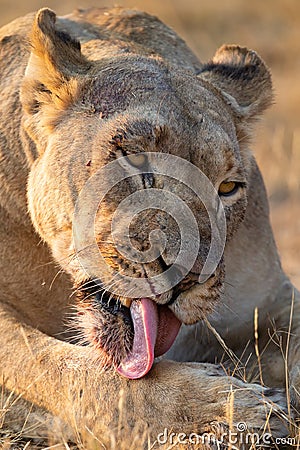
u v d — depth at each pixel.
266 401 6.90
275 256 9.20
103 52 8.59
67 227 7.39
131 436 6.86
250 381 8.03
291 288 9.16
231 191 7.59
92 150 7.33
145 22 9.76
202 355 8.68
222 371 7.21
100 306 7.06
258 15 27.73
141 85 7.57
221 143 7.36
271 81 8.86
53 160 7.54
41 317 8.39
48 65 7.84
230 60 9.02
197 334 8.60
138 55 8.12
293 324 8.50
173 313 6.94
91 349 7.23
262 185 9.26
